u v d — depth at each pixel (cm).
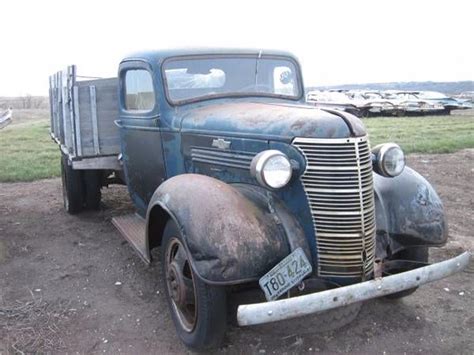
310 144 322
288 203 340
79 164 562
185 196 330
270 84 486
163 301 430
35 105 3438
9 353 350
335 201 322
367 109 2506
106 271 495
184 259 343
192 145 420
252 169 318
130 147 518
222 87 468
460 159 1091
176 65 455
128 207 714
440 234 383
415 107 2528
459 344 360
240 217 317
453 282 459
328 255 329
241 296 374
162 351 356
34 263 515
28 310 412
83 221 653
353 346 358
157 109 454
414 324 386
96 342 367
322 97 2695
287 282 315
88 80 562
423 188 394
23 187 859
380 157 361
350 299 305
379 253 365
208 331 323
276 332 372
